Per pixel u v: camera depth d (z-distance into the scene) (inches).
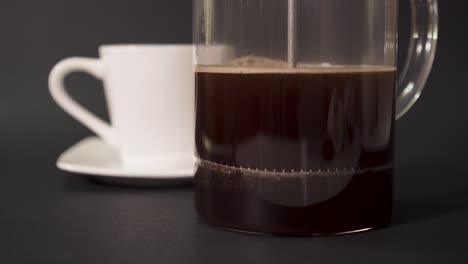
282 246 19.6
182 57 25.9
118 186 25.8
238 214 20.1
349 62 19.7
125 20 37.9
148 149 26.2
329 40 19.6
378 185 20.4
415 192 24.8
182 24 37.7
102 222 21.8
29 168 29.0
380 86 20.1
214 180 20.5
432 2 22.2
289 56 19.5
